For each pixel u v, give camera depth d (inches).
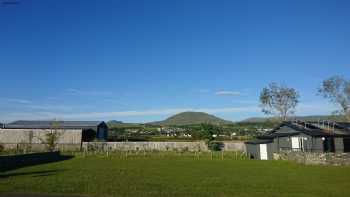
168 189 633.0
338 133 1483.8
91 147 1963.6
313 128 1587.1
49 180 739.4
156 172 939.3
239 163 1285.7
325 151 1453.0
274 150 1610.5
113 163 1242.6
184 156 1656.0
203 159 1491.1
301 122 1699.1
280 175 889.5
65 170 973.2
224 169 1046.4
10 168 1036.5
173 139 2659.9
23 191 584.7
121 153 1765.5
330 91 2178.9
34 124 2250.2
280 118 2426.2
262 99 2468.0
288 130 1593.3
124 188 634.8
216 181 758.5
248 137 2805.1
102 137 2365.9
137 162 1299.2
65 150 1902.1
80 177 800.9
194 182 737.0
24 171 943.7
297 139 1513.3
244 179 799.1
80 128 2151.8
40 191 587.2
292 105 2416.3
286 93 2420.0
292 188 663.1
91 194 567.2
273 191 625.0
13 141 1978.3
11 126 2161.7
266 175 887.1
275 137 1620.3
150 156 1642.5
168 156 1648.6
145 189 627.8
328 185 706.8
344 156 1198.3
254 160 1454.2
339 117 2162.9
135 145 2007.9
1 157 1036.5
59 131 1983.3
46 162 1278.3
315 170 1024.2
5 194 553.9
